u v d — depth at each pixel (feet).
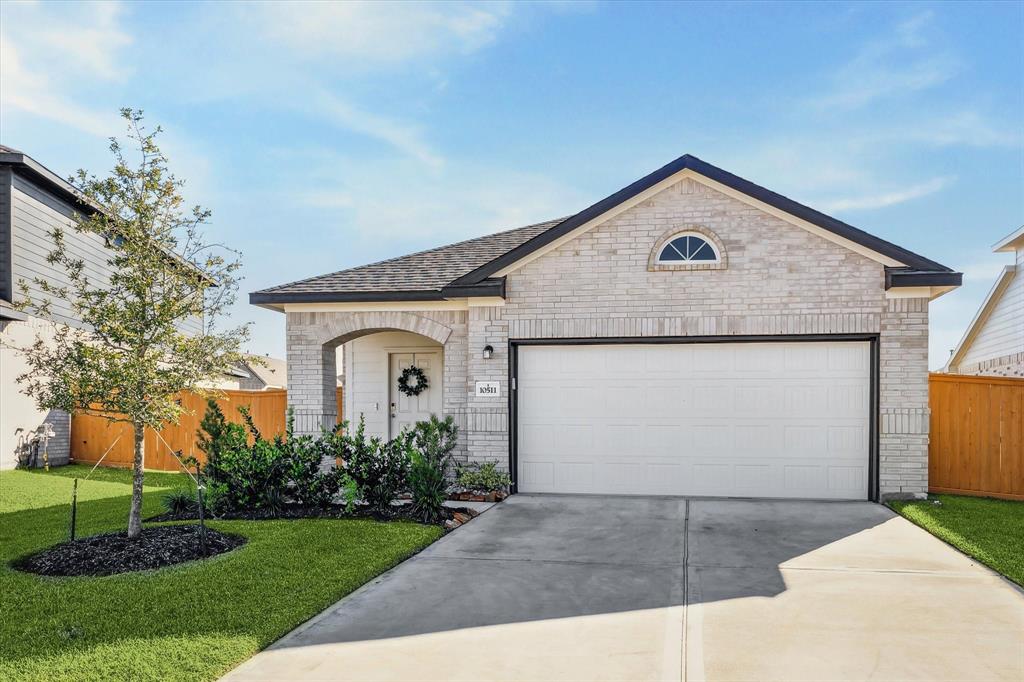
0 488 40.75
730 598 20.39
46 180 50.96
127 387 24.27
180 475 48.55
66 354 24.50
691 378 37.52
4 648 16.40
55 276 53.21
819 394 36.40
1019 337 59.16
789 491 36.52
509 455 38.68
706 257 37.14
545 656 16.31
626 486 38.04
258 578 21.80
